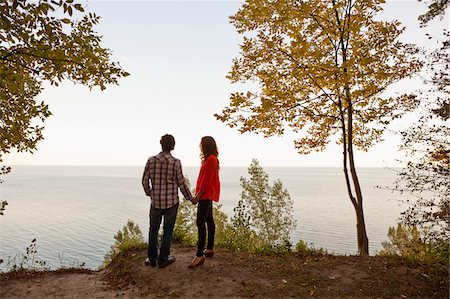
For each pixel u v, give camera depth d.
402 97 8.33
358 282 4.98
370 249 63.44
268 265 5.73
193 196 5.70
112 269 6.11
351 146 9.04
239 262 5.80
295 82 9.01
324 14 8.60
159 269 5.48
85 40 5.32
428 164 5.65
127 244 6.90
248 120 8.74
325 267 5.62
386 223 100.12
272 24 8.57
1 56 5.14
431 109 5.55
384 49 8.15
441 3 5.29
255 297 4.55
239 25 8.88
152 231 5.57
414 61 7.98
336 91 8.30
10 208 141.00
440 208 5.13
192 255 6.17
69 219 110.88
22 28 4.92
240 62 8.99
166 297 4.63
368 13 8.45
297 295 4.63
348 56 8.64
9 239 78.38
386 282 4.94
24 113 6.41
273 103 8.52
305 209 138.62
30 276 5.90
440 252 5.70
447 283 4.76
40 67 5.57
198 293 4.67
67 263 54.34
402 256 5.99
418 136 5.62
